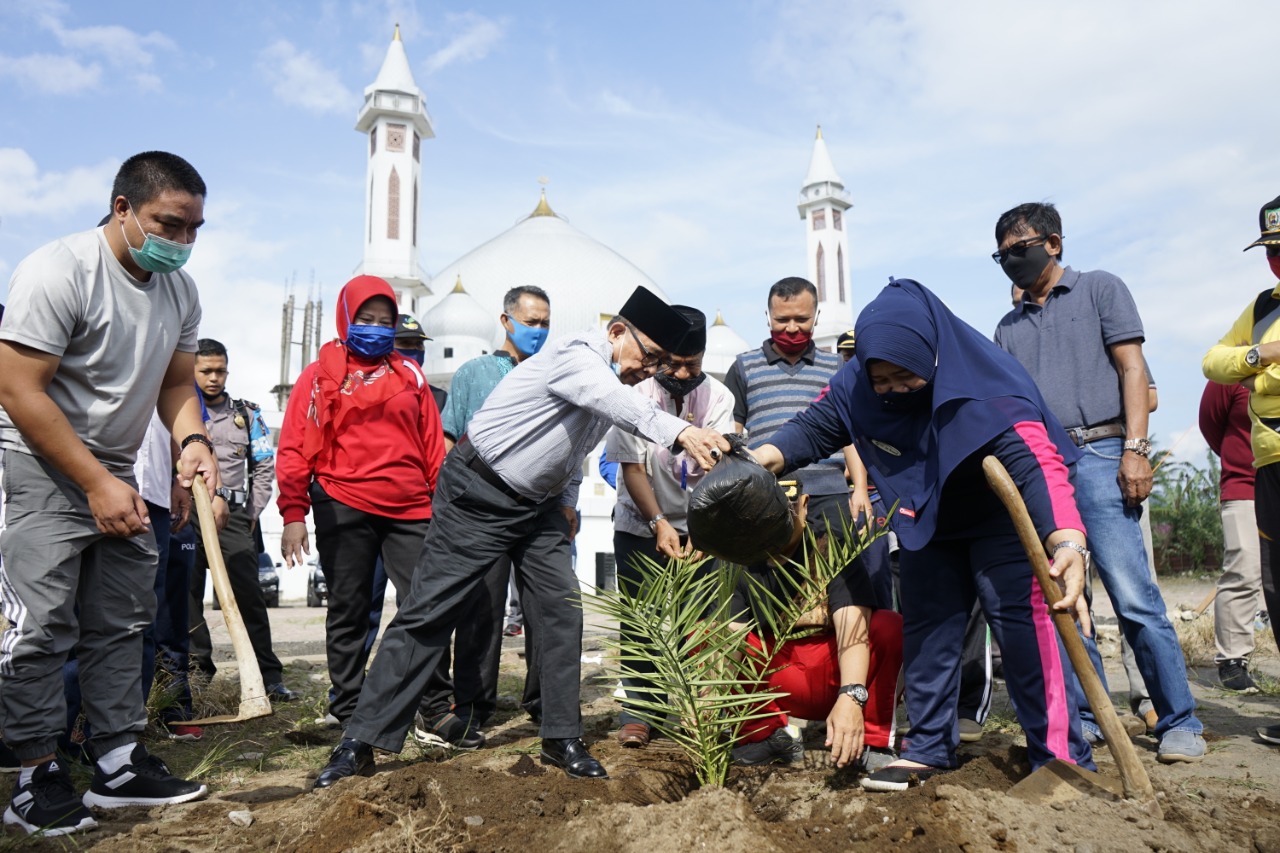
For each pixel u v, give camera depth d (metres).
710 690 3.25
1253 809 3.01
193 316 3.57
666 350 3.50
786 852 2.62
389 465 4.26
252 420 5.77
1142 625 3.82
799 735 3.83
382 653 3.51
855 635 3.32
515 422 3.46
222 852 2.76
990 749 3.99
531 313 5.23
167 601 4.80
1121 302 4.02
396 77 50.44
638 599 3.19
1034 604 3.11
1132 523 3.93
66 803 2.98
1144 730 4.30
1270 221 3.99
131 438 3.34
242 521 5.50
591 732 4.50
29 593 3.02
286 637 9.62
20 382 2.94
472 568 3.55
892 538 5.79
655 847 2.62
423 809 2.86
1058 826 2.65
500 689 5.97
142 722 3.35
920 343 3.03
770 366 4.87
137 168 3.10
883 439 3.29
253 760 4.03
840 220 63.25
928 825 2.65
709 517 3.01
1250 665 6.25
